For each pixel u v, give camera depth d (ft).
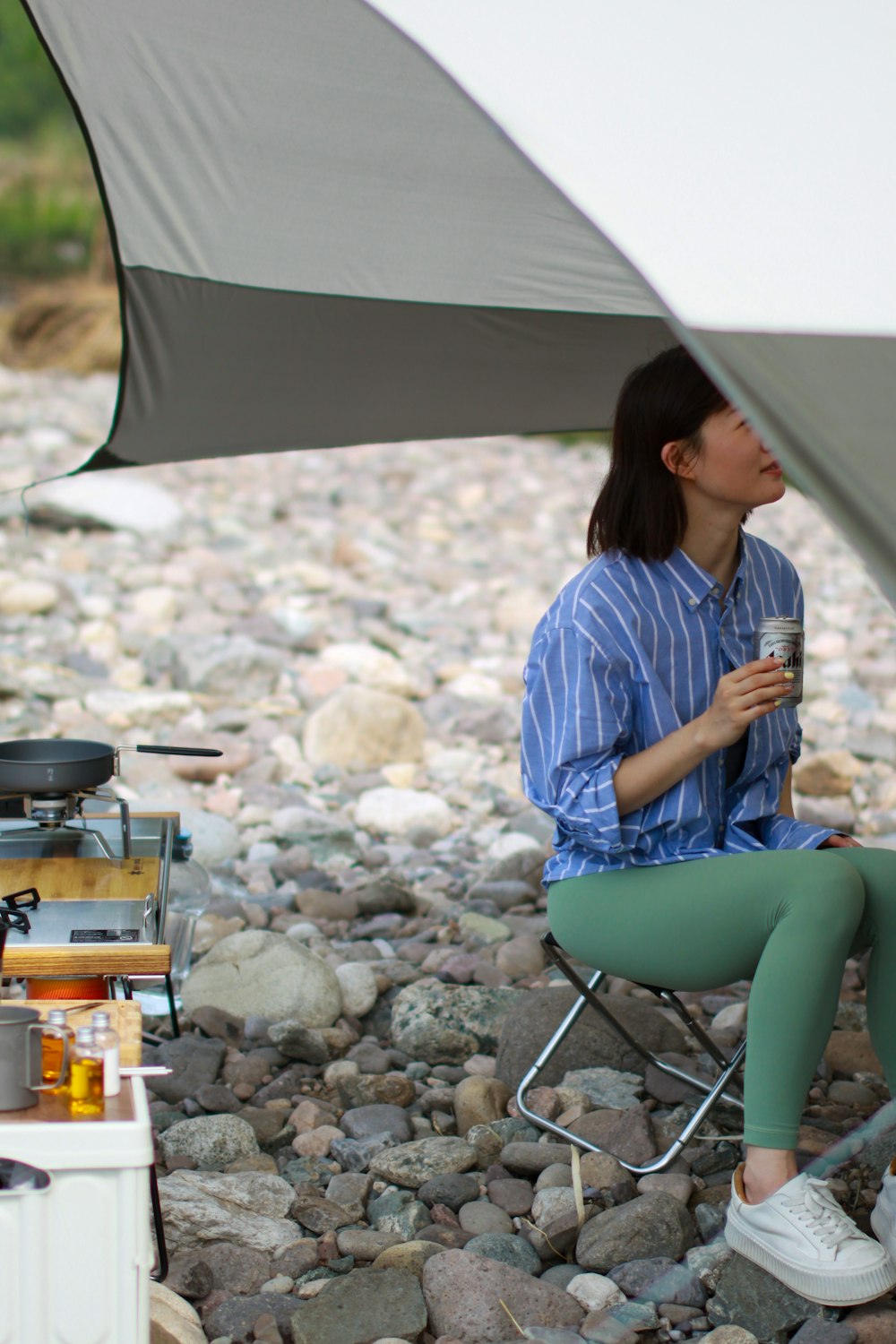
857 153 6.11
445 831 17.65
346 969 11.86
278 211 9.63
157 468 40.91
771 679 7.59
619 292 9.64
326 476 43.11
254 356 11.95
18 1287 5.70
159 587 29.89
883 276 5.74
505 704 23.95
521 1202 8.64
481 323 11.66
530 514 40.81
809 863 7.68
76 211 53.57
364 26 7.43
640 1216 8.11
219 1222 8.18
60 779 8.75
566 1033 9.57
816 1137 9.04
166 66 8.59
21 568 29.99
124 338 11.51
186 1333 7.09
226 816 17.93
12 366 50.14
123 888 8.50
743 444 7.92
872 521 5.36
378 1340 7.27
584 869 8.36
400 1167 8.96
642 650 8.16
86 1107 5.89
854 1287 7.23
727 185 6.01
